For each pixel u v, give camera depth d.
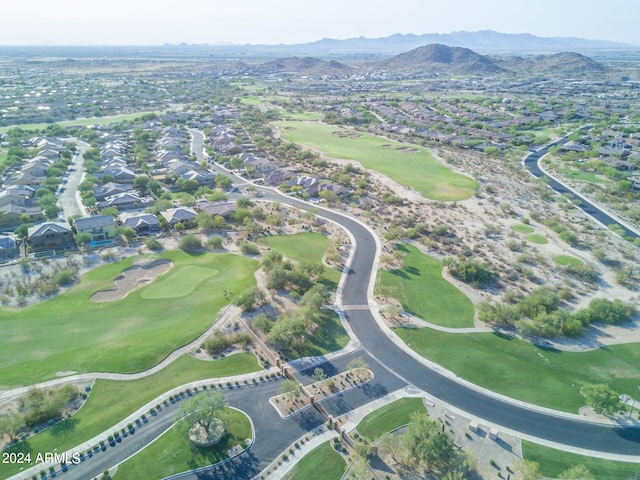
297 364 89.44
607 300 111.25
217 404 70.38
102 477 63.41
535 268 133.25
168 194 184.00
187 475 65.00
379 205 180.88
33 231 137.12
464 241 150.12
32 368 85.19
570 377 88.75
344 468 67.12
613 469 68.31
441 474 66.38
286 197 188.12
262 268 126.44
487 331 103.12
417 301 114.56
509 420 77.31
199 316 103.25
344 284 120.62
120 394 80.06
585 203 186.38
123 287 117.44
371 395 82.12
